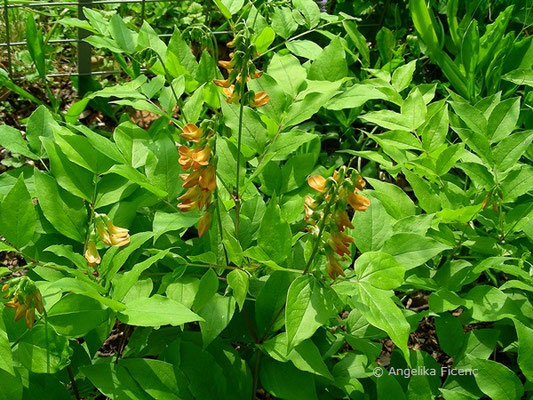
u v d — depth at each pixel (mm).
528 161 647
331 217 392
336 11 809
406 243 447
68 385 470
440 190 537
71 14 831
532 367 425
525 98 677
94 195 490
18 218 430
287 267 473
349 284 420
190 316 390
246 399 436
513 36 711
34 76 752
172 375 415
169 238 503
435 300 464
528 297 522
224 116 496
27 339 401
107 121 752
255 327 482
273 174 539
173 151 517
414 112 568
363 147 688
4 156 702
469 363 461
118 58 670
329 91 507
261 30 621
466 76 714
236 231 489
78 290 375
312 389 428
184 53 600
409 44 747
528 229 483
